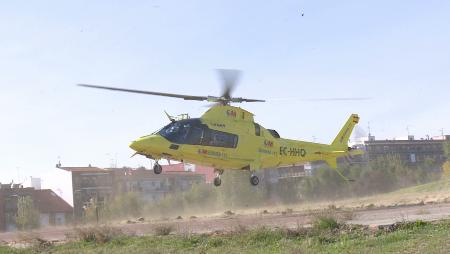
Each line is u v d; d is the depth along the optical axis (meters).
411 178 87.94
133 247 17.08
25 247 19.31
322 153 31.58
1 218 81.62
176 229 20.73
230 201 73.38
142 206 72.38
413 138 149.62
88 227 21.03
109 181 95.81
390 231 16.14
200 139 25.75
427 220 17.39
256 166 27.94
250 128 27.72
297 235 16.81
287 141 29.80
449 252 12.39
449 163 86.00
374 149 128.25
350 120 33.19
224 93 26.80
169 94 25.31
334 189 84.75
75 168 97.25
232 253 14.71
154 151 25.12
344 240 15.23
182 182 106.12
